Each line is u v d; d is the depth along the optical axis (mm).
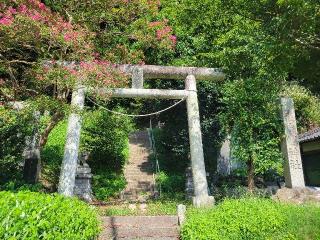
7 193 4293
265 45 8086
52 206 4418
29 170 11391
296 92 18453
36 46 9492
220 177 14547
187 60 14453
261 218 6953
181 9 12258
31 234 3404
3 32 8625
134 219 8688
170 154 16781
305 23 7445
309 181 17141
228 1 9734
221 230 6891
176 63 14469
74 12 10844
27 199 4160
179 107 15570
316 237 6305
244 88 11273
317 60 9531
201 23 12828
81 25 10727
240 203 7863
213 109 14688
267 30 8469
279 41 7852
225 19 11844
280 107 11469
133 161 17516
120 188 14039
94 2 10750
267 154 10930
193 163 10891
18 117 11109
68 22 9656
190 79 11844
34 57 11180
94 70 9234
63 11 10922
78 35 9016
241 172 14453
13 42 9172
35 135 12273
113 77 10102
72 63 9695
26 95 11164
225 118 11539
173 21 14570
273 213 7121
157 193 14109
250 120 11164
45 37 8930
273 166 10945
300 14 7180
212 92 14578
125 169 16484
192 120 11391
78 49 9203
